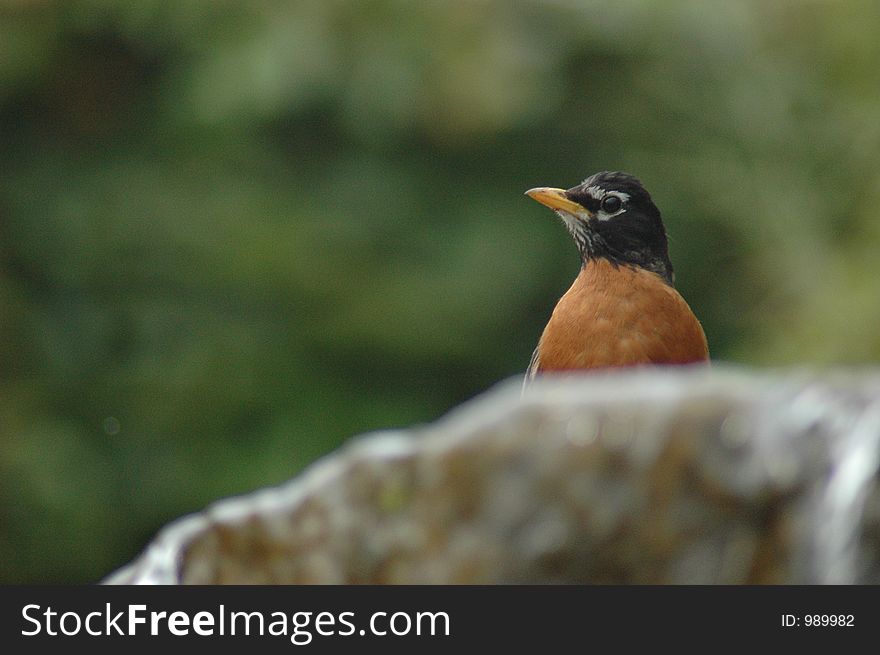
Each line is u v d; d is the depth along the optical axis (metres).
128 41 14.87
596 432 4.15
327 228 14.32
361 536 4.38
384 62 14.14
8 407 13.71
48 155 14.93
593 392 4.22
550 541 4.24
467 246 14.63
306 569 4.46
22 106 15.01
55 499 13.44
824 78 13.93
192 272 14.23
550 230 14.93
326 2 14.20
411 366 14.50
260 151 14.53
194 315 14.26
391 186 14.65
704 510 4.09
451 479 4.29
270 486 13.71
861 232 12.50
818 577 3.97
